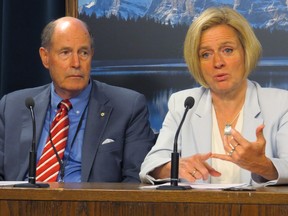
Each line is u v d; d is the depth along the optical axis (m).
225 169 5.77
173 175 4.53
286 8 7.52
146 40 7.73
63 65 6.60
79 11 7.79
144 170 5.35
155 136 7.47
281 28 7.53
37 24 7.96
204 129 5.89
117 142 6.63
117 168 6.59
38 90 6.97
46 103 6.79
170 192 3.95
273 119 5.76
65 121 6.65
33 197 4.01
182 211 3.95
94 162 6.51
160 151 5.88
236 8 7.61
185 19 7.68
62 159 6.53
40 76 7.98
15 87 8.00
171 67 7.68
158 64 7.70
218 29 5.79
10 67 7.99
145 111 6.90
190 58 5.92
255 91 5.99
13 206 4.02
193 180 5.09
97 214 3.99
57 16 7.91
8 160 6.70
